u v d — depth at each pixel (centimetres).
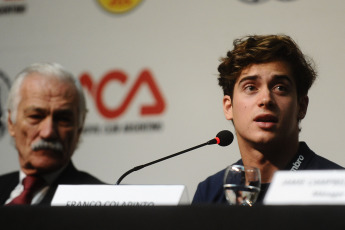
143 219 410
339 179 419
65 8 1116
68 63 1093
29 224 427
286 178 435
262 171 666
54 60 1102
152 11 1064
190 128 1001
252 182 534
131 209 413
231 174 538
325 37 956
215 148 976
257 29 998
